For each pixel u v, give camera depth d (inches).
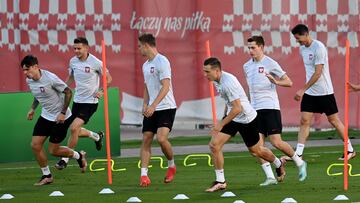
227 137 1482.5
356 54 2428.6
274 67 1651.1
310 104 1876.2
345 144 1489.9
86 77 1780.3
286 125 2422.5
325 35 2428.6
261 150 1534.2
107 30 2436.0
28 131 1967.3
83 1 2433.6
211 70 1445.6
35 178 1726.1
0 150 1950.1
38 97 1636.3
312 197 1411.2
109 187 1574.8
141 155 1585.9
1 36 2413.9
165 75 1552.7
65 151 1750.7
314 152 2111.2
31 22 2427.4
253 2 2433.6
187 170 1820.9
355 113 2422.5
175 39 2429.9
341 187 1529.3
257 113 1643.7
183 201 1384.1
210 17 2429.9
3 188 1582.2
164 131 1577.3
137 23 2428.6
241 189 1515.7
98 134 1911.9
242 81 2437.3
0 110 1943.9
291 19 2432.3
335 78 2423.7
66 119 1685.5
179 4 2433.6
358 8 2422.5
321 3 2428.6
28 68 1615.4
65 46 2436.0
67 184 1628.9
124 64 2436.0
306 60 1862.7
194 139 2388.0
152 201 1389.0
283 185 1561.3
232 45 2436.0
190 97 2436.0
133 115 2436.0
